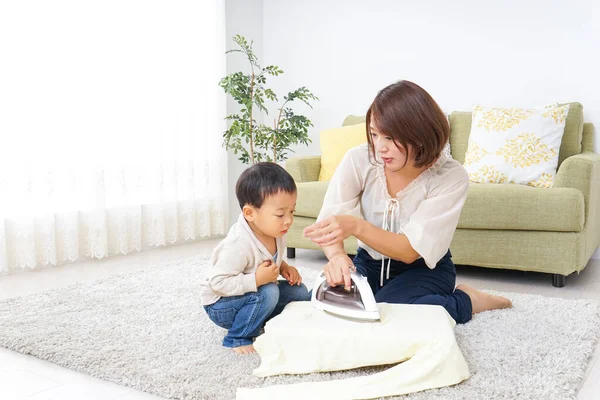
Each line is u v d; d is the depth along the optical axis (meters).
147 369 1.56
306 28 4.36
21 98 2.85
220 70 3.97
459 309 1.89
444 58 3.83
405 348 1.46
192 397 1.40
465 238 2.79
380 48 4.06
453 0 3.77
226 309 1.69
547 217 2.60
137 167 3.42
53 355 1.68
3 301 2.25
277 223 1.63
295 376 1.51
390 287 1.84
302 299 1.87
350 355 1.49
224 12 3.98
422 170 1.78
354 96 4.20
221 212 4.00
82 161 3.15
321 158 3.56
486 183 3.03
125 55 3.33
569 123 3.21
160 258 3.30
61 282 2.71
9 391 1.48
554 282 2.66
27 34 2.87
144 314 2.07
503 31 3.62
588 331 1.86
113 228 3.36
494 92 3.68
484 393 1.39
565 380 1.47
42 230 2.99
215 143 3.96
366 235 1.67
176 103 3.65
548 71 3.50
